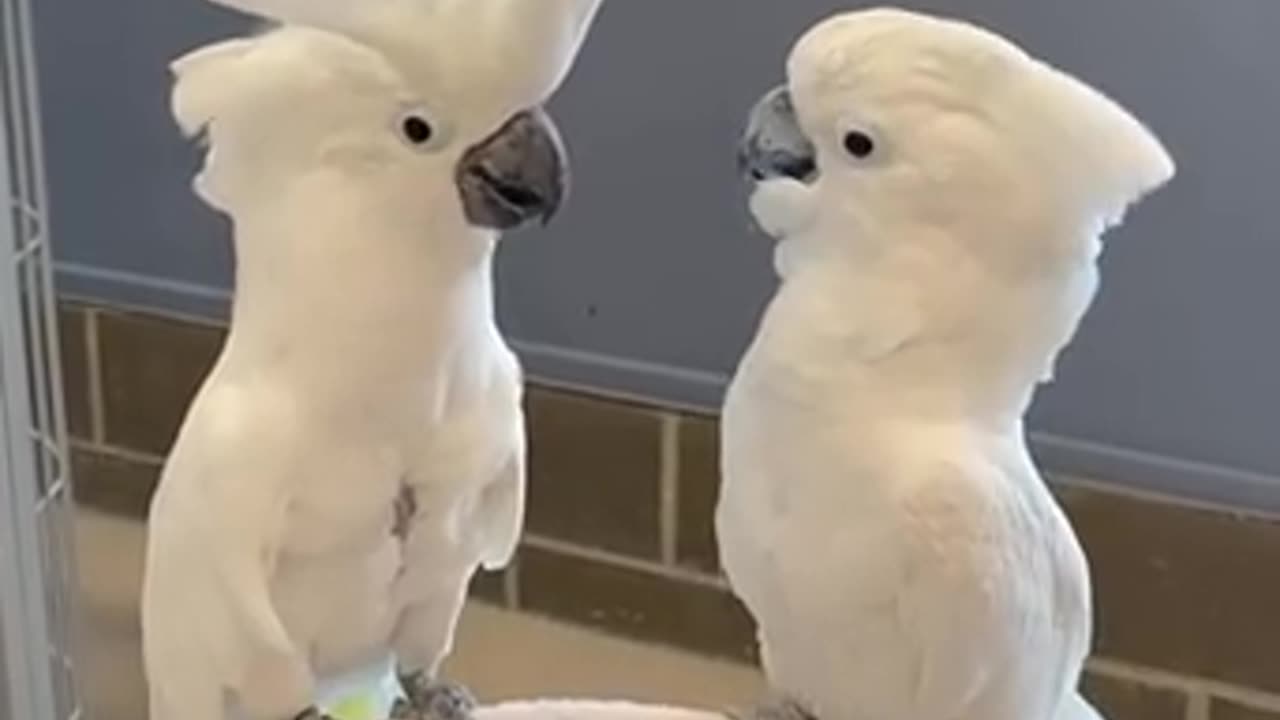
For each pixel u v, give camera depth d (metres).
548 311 1.77
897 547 0.86
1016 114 0.85
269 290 0.85
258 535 0.85
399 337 0.85
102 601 1.83
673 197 1.69
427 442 0.88
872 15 0.87
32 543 1.15
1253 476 1.55
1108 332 1.57
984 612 0.87
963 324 0.87
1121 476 1.60
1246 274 1.52
